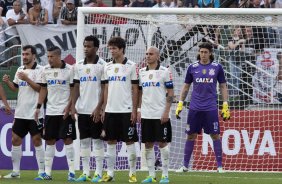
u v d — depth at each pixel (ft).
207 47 124.36
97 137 111.96
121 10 136.46
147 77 109.60
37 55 164.35
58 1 174.91
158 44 144.46
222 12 135.13
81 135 112.68
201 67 125.29
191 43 144.87
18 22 166.30
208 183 110.11
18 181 110.73
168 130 109.19
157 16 140.67
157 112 108.99
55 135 114.01
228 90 146.00
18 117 118.62
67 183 106.52
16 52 160.15
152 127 109.60
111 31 144.46
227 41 146.30
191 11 135.95
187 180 115.96
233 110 143.74
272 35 146.82
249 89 145.89
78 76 112.98
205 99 125.70
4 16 184.75
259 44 146.51
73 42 164.86
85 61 112.98
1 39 163.53
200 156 140.67
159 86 109.19
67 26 164.86
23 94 118.32
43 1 174.60
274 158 140.87
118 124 109.91
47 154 115.24
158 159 138.10
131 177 111.34
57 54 113.09
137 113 111.55
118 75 109.29
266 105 144.66
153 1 182.80
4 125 142.61
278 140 141.59
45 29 164.55
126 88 109.60
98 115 110.93
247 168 140.97
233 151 142.00
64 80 113.60
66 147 113.70
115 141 111.24
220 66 125.18
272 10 133.90
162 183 108.17
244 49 146.51
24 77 115.34
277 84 146.10
